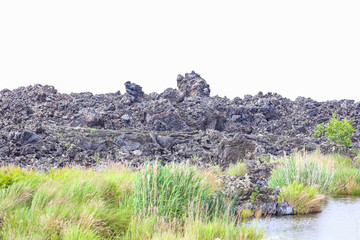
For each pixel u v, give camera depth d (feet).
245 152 95.09
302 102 206.49
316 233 33.04
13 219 26.43
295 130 169.17
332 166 63.31
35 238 23.88
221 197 39.04
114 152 104.47
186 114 161.38
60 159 88.28
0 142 96.22
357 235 32.37
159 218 30.73
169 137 118.11
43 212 28.71
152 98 188.24
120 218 30.53
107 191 37.37
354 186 58.44
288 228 35.01
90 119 143.84
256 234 28.84
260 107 188.03
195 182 35.65
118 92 200.23
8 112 148.05
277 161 76.18
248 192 44.60
